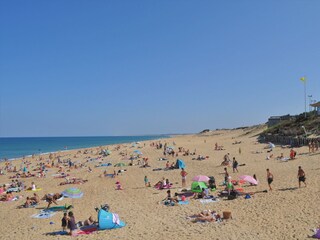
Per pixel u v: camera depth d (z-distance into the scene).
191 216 19.55
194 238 15.71
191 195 24.78
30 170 52.72
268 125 88.06
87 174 42.31
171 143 88.19
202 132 193.12
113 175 38.22
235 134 116.62
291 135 54.06
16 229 19.97
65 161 62.38
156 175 36.84
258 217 18.12
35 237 18.02
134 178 36.06
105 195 28.14
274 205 19.94
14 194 31.28
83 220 20.92
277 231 15.73
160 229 17.62
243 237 15.35
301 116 65.69
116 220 18.50
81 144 166.62
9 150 125.94
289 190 23.00
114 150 78.50
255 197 22.25
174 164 42.91
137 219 19.95
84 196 28.45
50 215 22.72
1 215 23.62
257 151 49.53
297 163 34.56
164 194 26.59
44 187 34.81
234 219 18.23
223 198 23.12
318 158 35.34
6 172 51.69
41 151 117.31
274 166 34.75
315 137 46.97
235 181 27.34
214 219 18.27
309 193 21.52
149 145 88.62
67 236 17.67
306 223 16.38
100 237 17.03
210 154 52.62
